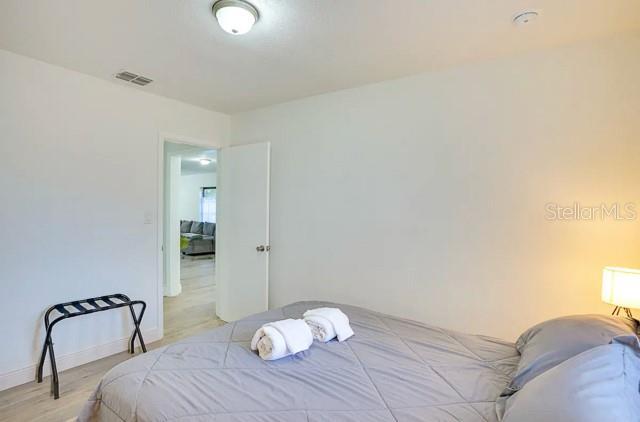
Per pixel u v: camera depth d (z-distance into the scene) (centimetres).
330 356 159
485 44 217
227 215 389
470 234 246
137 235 311
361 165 297
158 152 326
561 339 132
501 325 235
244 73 269
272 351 153
